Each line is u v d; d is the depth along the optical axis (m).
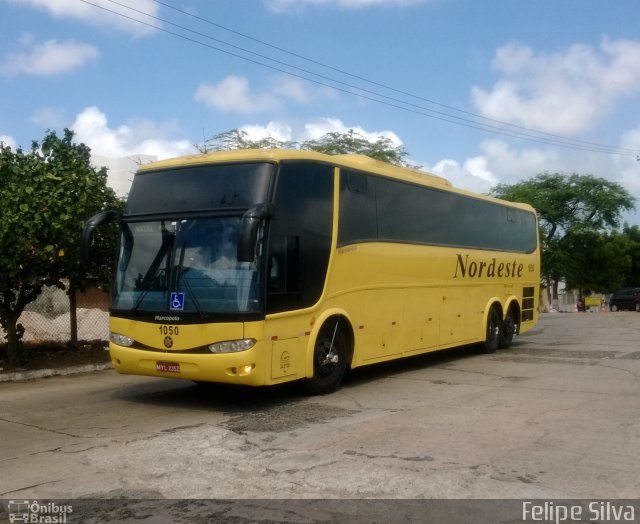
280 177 9.88
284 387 11.54
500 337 16.92
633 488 6.07
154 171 10.60
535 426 8.34
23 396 11.15
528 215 19.05
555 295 55.12
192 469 6.82
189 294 9.62
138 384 12.27
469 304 15.36
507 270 17.36
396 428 8.33
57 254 12.79
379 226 12.13
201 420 9.09
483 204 16.23
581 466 6.70
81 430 8.62
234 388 11.65
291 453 7.28
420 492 6.02
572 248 53.25
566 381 11.87
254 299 9.30
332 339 10.86
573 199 52.44
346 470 6.65
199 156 10.48
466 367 14.10
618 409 9.35
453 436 7.88
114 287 10.41
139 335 9.95
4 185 12.61
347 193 11.30
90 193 13.27
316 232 10.47
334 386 11.02
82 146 13.97
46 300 16.98
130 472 6.77
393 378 12.69
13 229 12.14
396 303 12.53
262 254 9.43
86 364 13.88
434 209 14.02
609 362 14.32
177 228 9.99
